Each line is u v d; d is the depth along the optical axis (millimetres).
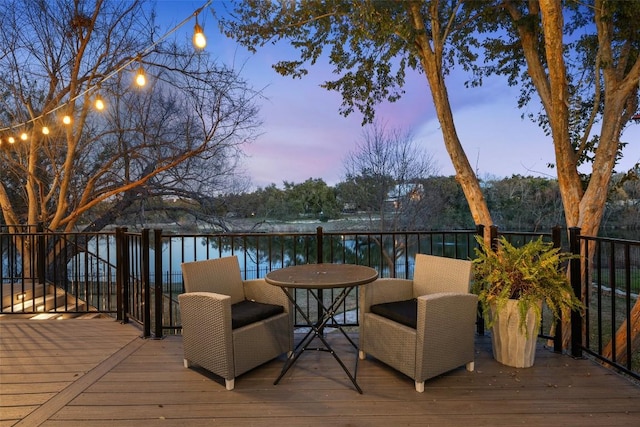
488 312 2643
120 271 3639
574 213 4309
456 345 2320
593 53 5121
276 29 5172
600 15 4152
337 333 3375
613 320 2477
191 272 2605
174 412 1957
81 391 2195
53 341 3078
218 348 2248
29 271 7551
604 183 4246
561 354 2746
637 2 3891
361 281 2242
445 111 4812
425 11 5051
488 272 2654
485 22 5516
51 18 7770
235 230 9594
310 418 1896
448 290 2602
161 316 3178
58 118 7953
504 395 2117
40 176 8891
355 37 4664
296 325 3299
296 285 2160
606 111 4375
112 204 9367
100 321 3688
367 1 4164
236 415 1928
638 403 2016
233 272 2900
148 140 8797
